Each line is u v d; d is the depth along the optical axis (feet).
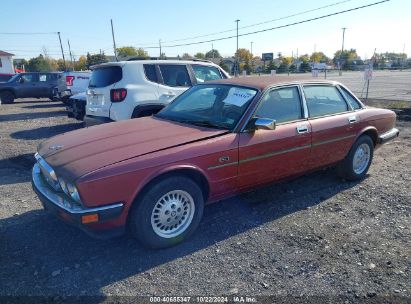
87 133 13.07
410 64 301.63
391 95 63.87
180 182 11.15
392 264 10.65
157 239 11.10
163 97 23.26
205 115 13.83
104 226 10.09
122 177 10.02
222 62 224.94
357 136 16.76
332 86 16.40
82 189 9.57
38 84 65.62
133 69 22.40
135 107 22.13
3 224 13.11
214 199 12.53
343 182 17.53
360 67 267.18
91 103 23.72
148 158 10.53
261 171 13.17
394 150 24.20
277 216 13.83
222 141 11.95
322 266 10.56
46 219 13.52
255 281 9.87
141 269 10.41
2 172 19.61
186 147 11.27
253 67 241.96
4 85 62.80
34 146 26.27
